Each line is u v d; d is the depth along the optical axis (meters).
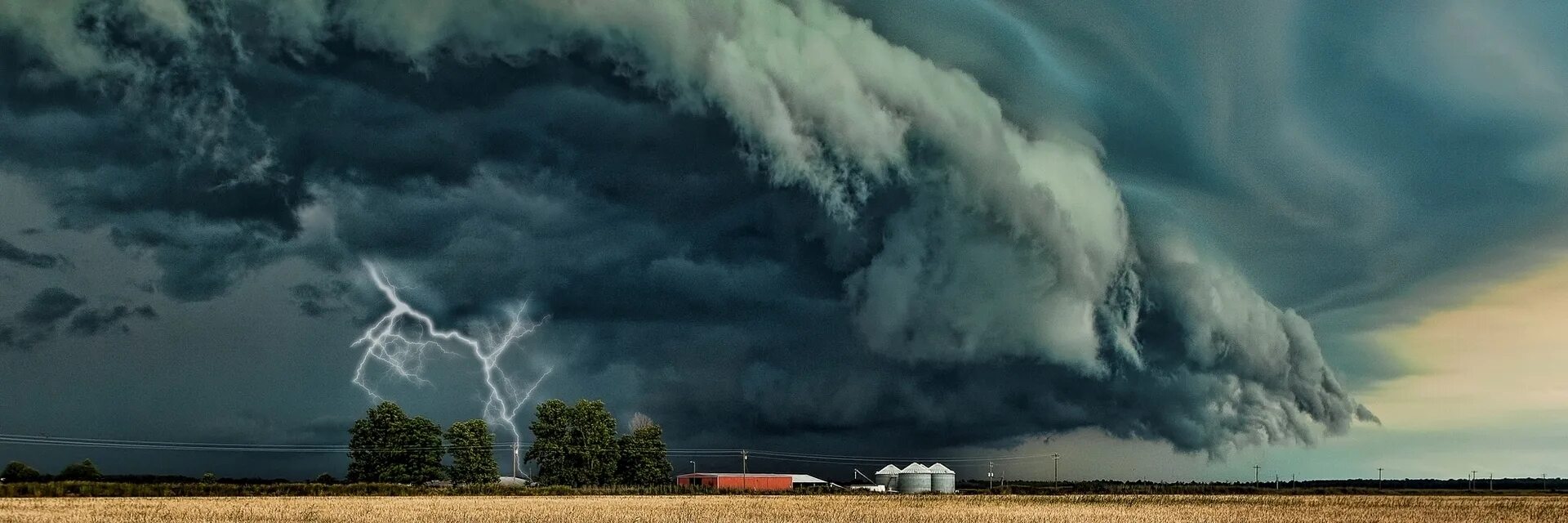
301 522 64.19
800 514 72.38
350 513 71.44
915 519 70.00
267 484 113.06
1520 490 164.12
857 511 77.44
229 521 64.38
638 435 141.38
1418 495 130.62
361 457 128.50
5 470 138.88
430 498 97.12
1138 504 92.44
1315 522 71.31
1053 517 72.75
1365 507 88.75
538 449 135.50
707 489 129.50
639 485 137.75
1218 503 97.44
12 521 63.75
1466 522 73.19
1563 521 75.50
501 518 67.12
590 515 70.19
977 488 165.12
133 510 73.56
